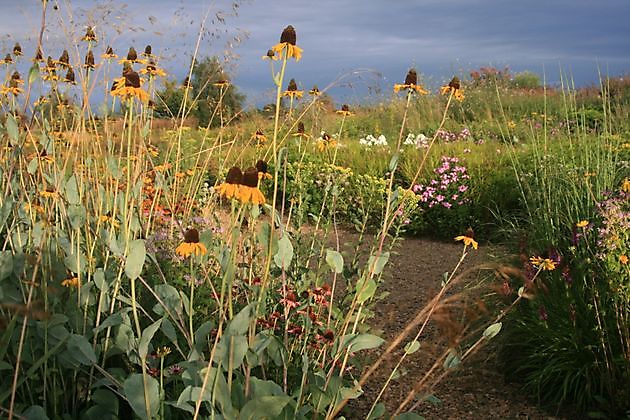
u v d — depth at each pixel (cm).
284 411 224
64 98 372
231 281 231
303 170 765
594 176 544
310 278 368
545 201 526
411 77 303
